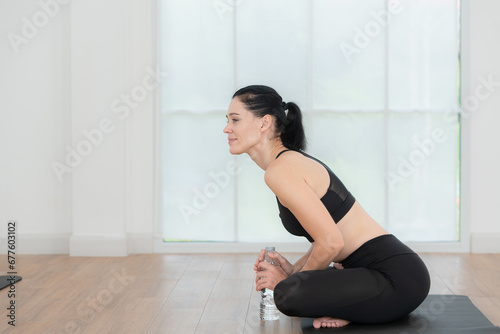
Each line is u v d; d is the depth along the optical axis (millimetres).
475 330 2592
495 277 3789
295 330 2764
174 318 2979
